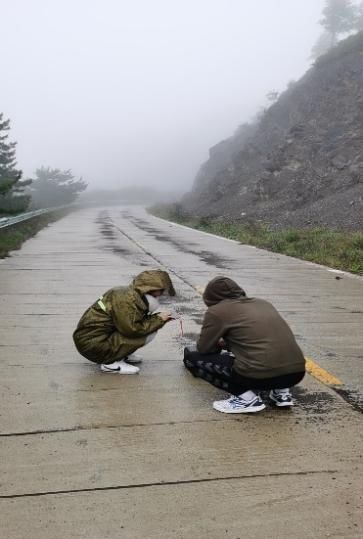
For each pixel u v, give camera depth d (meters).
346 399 4.52
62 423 3.97
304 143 30.80
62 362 5.36
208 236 22.12
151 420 4.04
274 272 11.98
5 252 14.41
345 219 20.75
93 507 2.96
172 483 3.20
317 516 2.90
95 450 3.57
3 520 2.83
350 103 30.95
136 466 3.38
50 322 6.98
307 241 16.75
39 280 10.28
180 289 9.62
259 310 4.11
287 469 3.37
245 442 3.71
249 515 2.90
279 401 4.22
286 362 3.96
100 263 12.91
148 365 5.31
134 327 4.82
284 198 28.38
